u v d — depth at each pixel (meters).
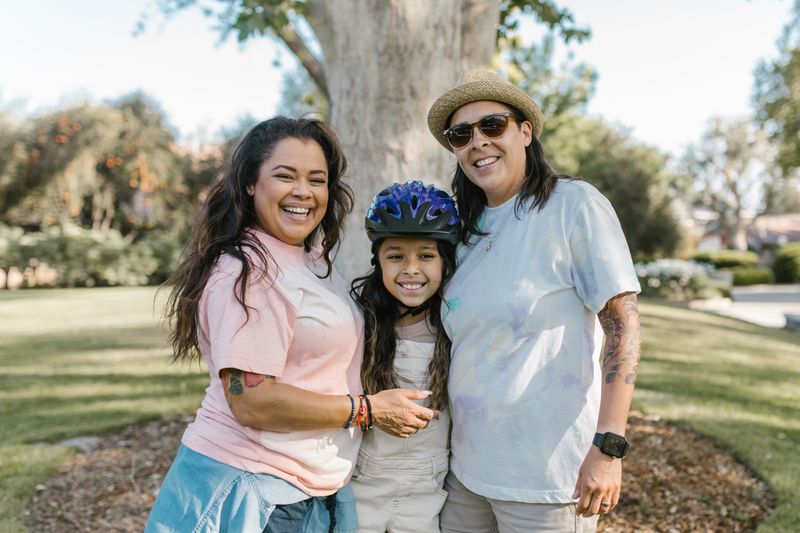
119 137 25.88
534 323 1.87
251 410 1.70
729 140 47.88
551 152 20.69
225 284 1.72
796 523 3.25
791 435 4.79
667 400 5.78
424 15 3.16
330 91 3.48
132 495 3.72
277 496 1.78
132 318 12.60
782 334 12.13
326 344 1.83
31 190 25.09
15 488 3.83
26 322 12.12
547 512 1.88
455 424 2.02
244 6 3.83
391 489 2.06
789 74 22.02
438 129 2.19
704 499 3.54
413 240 2.02
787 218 52.44
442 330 2.09
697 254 36.56
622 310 1.80
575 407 1.88
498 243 1.99
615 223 1.88
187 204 27.78
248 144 1.90
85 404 5.79
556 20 4.74
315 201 1.91
